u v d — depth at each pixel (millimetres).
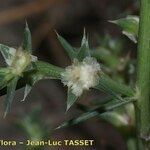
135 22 49
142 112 48
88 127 117
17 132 114
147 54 46
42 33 126
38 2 125
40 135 70
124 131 64
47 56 125
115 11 126
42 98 125
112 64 72
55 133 114
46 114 121
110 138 116
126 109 63
